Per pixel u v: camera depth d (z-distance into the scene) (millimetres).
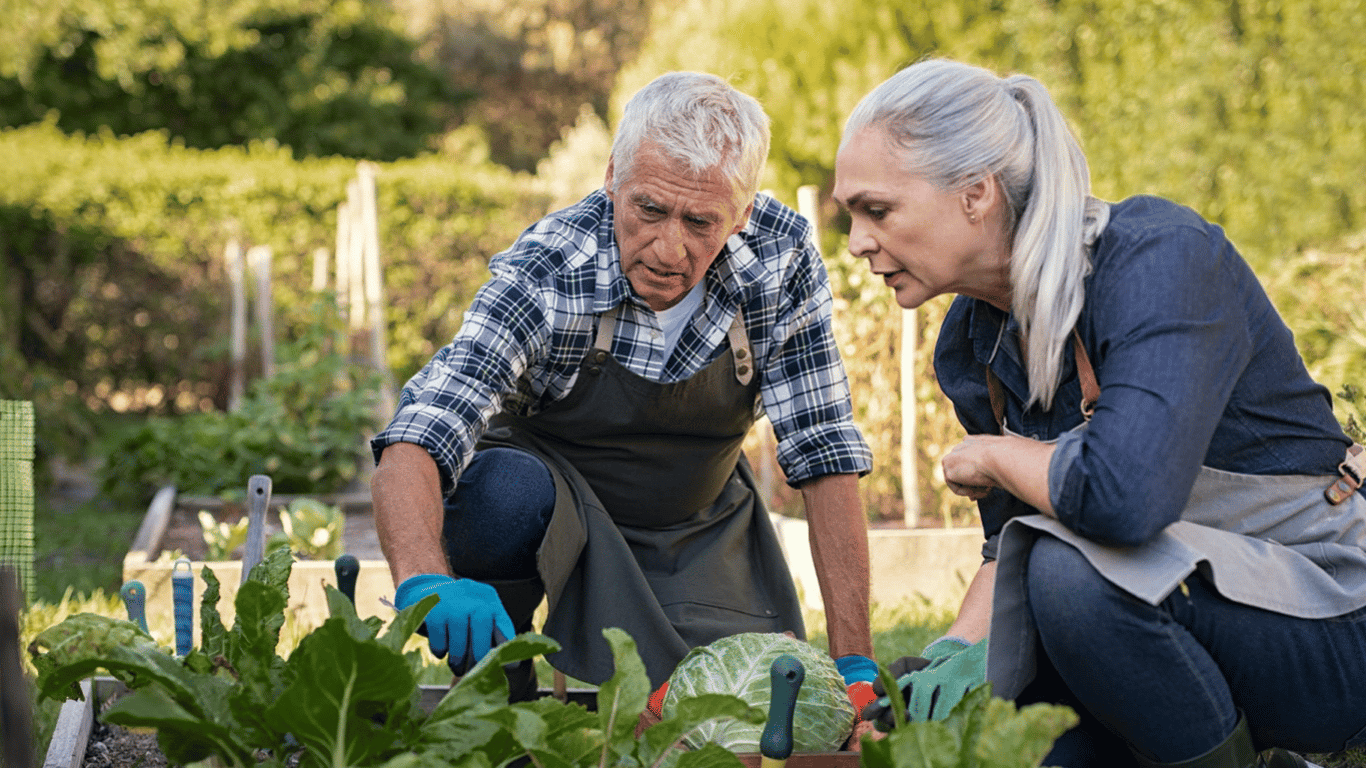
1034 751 1297
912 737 1358
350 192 8875
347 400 6840
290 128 16359
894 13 10539
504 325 2232
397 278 10828
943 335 2098
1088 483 1611
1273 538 1784
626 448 2381
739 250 2354
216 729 1464
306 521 4738
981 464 1772
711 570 2441
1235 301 1716
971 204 1770
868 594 2357
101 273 10281
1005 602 1741
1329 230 7488
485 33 22344
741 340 2371
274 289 10492
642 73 12656
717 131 2053
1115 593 1640
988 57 10078
